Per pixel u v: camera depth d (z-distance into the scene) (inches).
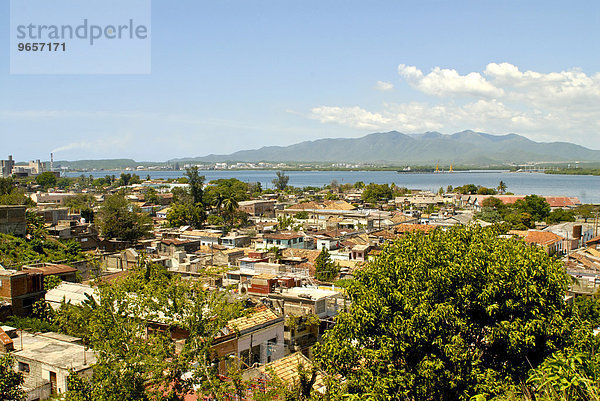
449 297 794.2
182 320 800.3
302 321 1244.5
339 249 3191.4
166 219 5413.4
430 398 764.0
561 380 537.3
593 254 2928.2
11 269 1701.5
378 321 824.3
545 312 788.6
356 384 767.7
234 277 1850.4
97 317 797.2
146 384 735.7
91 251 2984.7
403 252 898.1
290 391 774.5
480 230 956.6
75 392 732.7
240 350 1059.3
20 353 1039.6
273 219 5378.9
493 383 709.3
